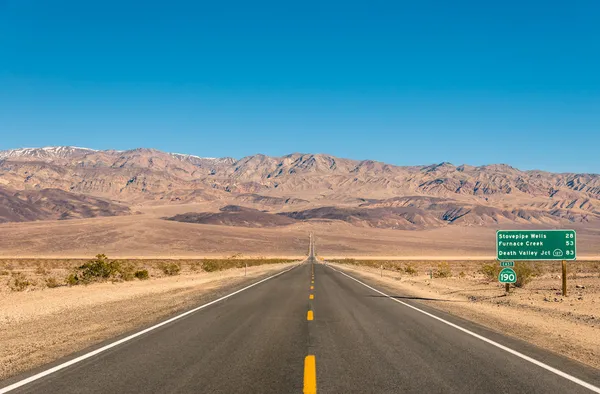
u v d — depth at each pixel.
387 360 8.22
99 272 35.03
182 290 24.09
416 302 19.06
